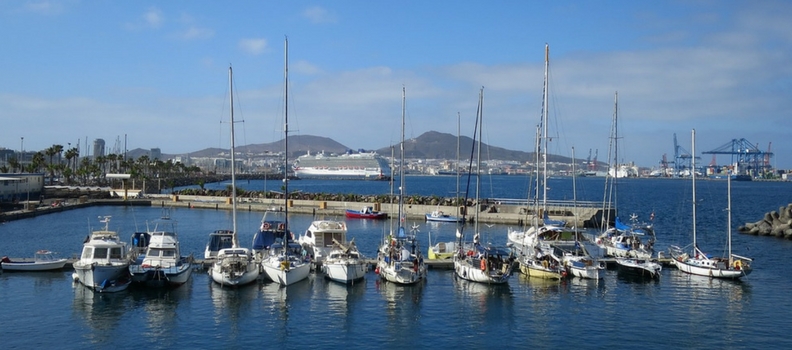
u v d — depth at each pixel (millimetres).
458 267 54031
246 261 49719
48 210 119000
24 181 134625
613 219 102438
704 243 82500
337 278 50000
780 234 90000
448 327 39500
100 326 38562
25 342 35500
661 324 40344
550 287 50406
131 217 113375
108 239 49938
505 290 49125
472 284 51156
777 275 56688
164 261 48938
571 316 42062
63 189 166375
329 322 40125
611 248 64500
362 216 114250
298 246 56031
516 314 42469
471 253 56031
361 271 51188
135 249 52906
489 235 88625
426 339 37125
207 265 56062
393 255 53500
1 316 40312
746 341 37031
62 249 70062
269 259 51094
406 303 44938
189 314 41344
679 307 44469
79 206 134000
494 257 53531
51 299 44438
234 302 44344
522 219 102875
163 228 95000
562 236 63312
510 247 66438
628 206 159750
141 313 41375
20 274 52375
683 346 36156
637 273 55562
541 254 56406
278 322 39938
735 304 45344
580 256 56906
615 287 50625
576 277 53844
